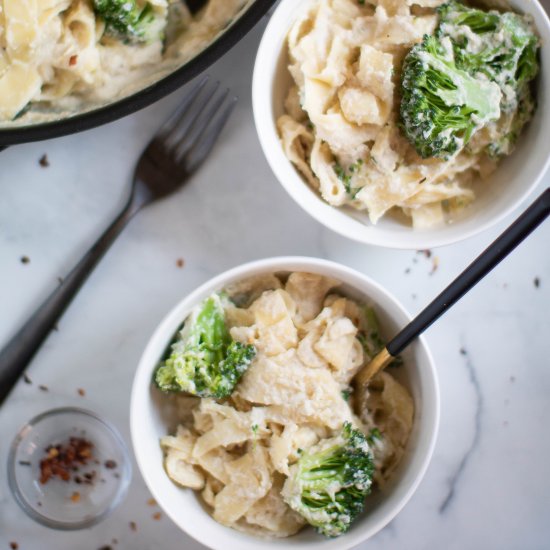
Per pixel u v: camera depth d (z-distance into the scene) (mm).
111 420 853
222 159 848
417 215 803
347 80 789
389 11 791
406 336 749
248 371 780
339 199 794
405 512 855
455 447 856
